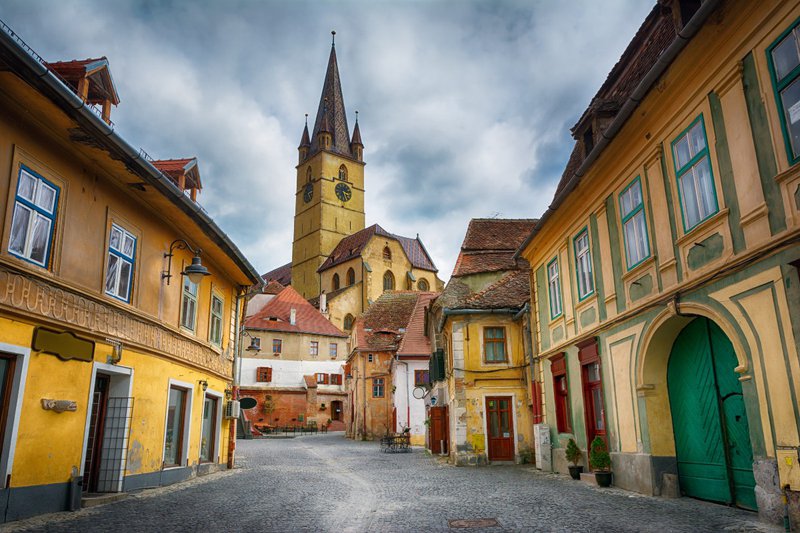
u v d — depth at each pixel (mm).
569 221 15922
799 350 7512
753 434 8422
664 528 8070
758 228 8281
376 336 46312
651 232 11391
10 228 9164
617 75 15078
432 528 8617
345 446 34219
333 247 88000
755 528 7820
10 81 8570
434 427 27219
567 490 12781
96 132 9992
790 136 7695
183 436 15969
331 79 98312
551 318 17875
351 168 93438
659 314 11000
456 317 22234
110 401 12555
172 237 14961
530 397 20969
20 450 9250
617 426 13008
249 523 9109
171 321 14898
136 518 9547
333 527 8750
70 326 10469
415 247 84125
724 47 8953
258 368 54875
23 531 8250
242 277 19922
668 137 10766
